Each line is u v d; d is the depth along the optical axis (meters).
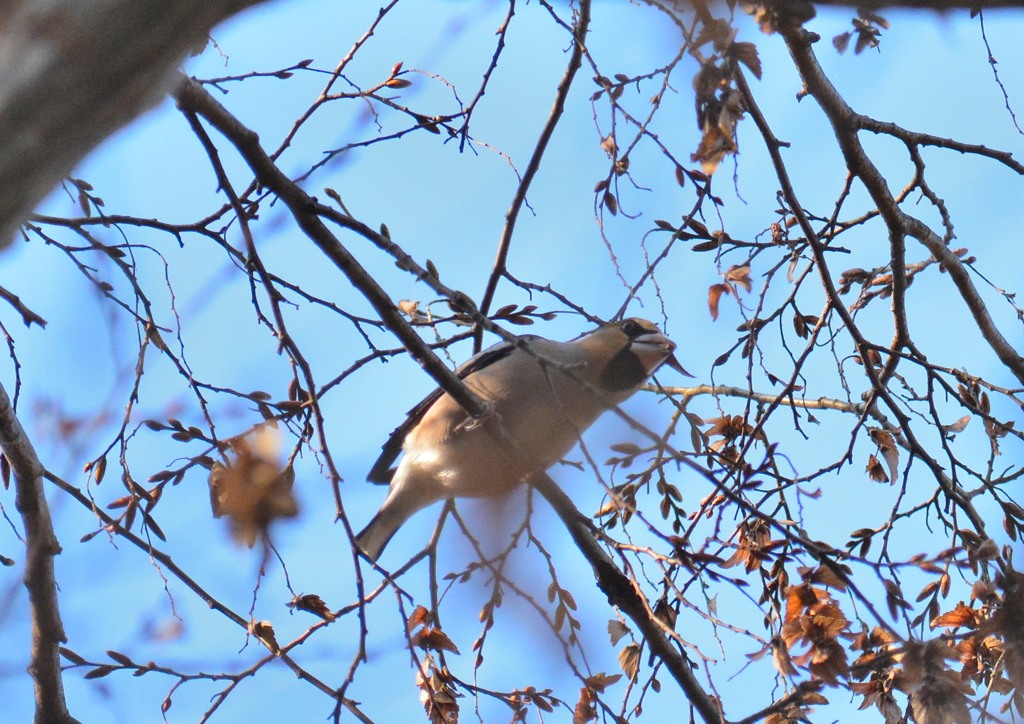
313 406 8.20
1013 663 8.09
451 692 8.96
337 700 8.04
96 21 3.61
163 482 8.98
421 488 12.25
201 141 8.22
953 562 8.30
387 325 9.15
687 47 7.23
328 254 8.78
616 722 8.79
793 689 8.76
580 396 11.62
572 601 9.38
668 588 9.48
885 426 11.02
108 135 3.81
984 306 11.24
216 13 3.78
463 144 9.98
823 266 10.09
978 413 10.28
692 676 9.29
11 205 3.73
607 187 9.00
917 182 10.82
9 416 8.64
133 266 9.52
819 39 9.64
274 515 7.02
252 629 8.66
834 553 8.33
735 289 9.50
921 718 7.73
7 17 3.64
